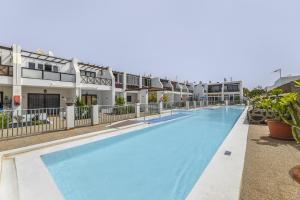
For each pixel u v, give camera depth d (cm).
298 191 325
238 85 5362
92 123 1123
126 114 1565
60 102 2038
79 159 646
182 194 408
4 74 1466
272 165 451
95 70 2486
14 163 492
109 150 766
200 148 801
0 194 333
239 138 749
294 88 1152
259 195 312
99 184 455
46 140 726
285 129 721
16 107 1511
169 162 625
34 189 353
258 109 1205
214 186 341
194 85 5700
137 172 535
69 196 398
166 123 1448
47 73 1752
